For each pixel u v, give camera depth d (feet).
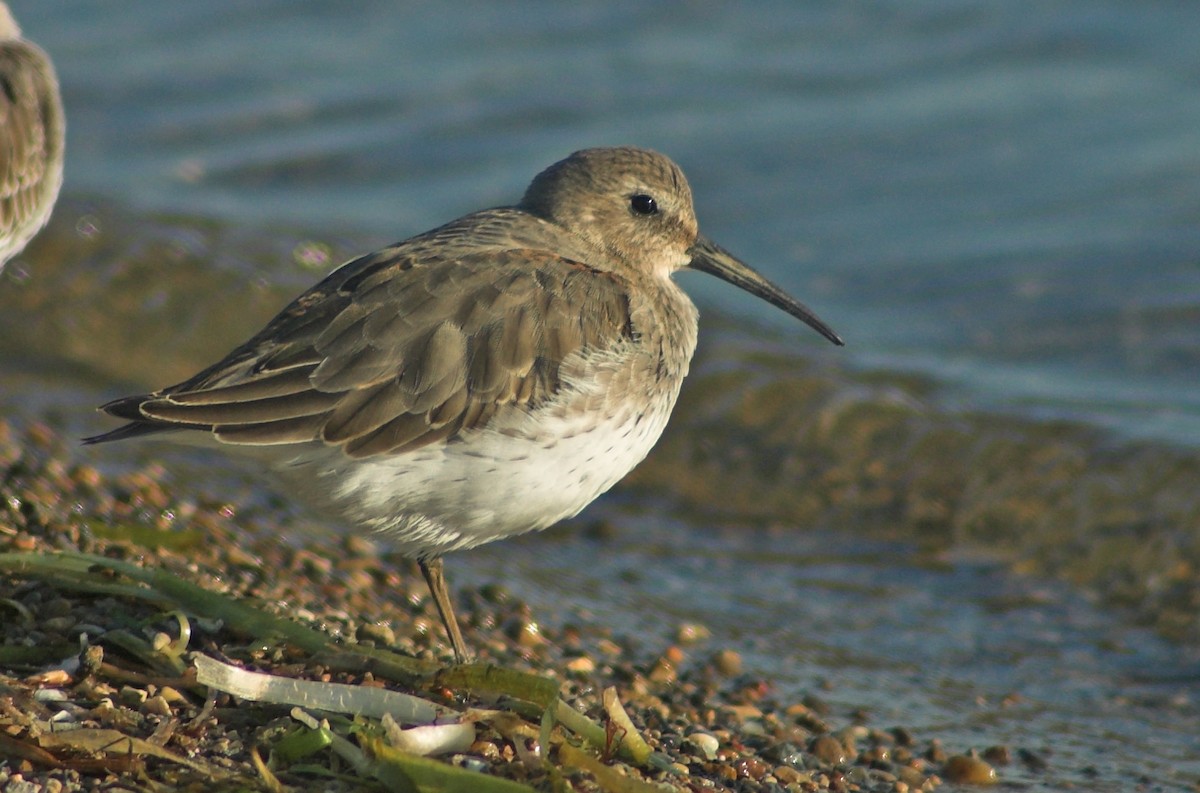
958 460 49.73
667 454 51.62
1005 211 64.95
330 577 36.60
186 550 34.99
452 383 28.19
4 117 38.32
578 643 36.94
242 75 77.51
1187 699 37.63
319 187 69.36
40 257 58.49
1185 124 69.10
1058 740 34.86
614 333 30.07
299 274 59.82
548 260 30.58
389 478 27.96
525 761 25.73
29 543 31.96
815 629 41.04
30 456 39.93
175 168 70.13
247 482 43.39
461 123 73.26
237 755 25.23
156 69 78.13
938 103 72.59
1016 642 40.70
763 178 68.49
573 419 28.94
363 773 24.89
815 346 57.41
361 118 74.08
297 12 84.43
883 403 52.70
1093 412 51.70
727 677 36.29
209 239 61.41
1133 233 62.23
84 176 68.28
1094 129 69.41
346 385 27.78
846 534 47.83
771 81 75.51
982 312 59.47
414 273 29.32
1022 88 73.20
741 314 59.93
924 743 33.94
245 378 27.68
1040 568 45.42
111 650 27.76
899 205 66.18
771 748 31.22
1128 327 57.57
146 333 55.98
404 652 31.81
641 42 80.07
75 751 24.30
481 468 28.32
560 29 81.92
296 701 26.40
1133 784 32.55
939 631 41.34
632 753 27.53
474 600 38.09
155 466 42.91
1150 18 76.95
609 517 48.62
